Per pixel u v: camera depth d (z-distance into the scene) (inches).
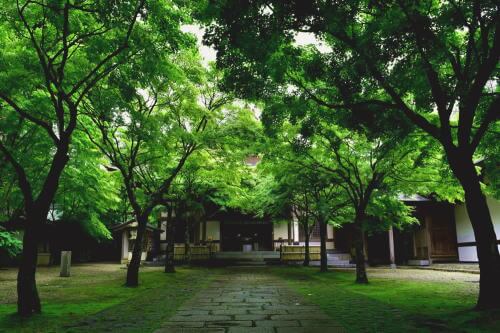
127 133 518.0
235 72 339.9
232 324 273.1
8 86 357.1
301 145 494.9
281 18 272.1
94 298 414.9
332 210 762.2
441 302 368.8
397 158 519.5
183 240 1349.7
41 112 436.1
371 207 703.1
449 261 1065.5
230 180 787.4
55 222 1081.4
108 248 1413.6
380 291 465.1
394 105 325.7
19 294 304.3
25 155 496.1
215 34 296.0
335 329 255.3
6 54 363.3
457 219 1070.4
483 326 248.8
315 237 1322.6
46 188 318.7
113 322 281.3
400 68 320.8
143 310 335.3
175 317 301.1
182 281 619.8
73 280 629.6
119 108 441.4
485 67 281.4
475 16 283.9
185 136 519.2
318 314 312.3
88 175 693.9
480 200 304.5
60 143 325.7
